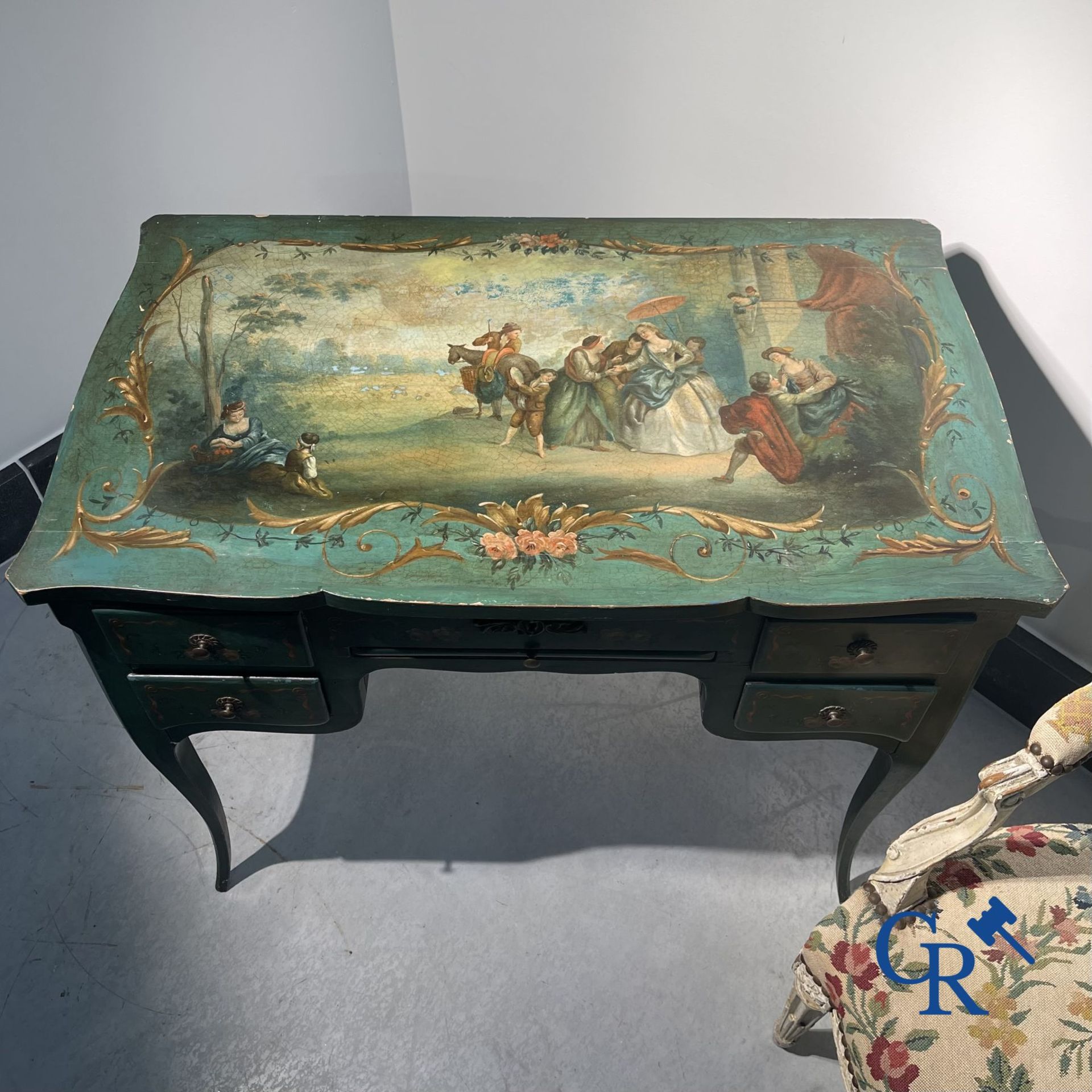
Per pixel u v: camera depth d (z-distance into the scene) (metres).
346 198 1.97
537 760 1.81
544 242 1.46
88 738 1.81
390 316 1.36
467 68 1.74
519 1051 1.47
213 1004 1.51
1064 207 1.44
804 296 1.38
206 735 1.83
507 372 1.30
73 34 1.58
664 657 1.22
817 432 1.24
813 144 1.60
